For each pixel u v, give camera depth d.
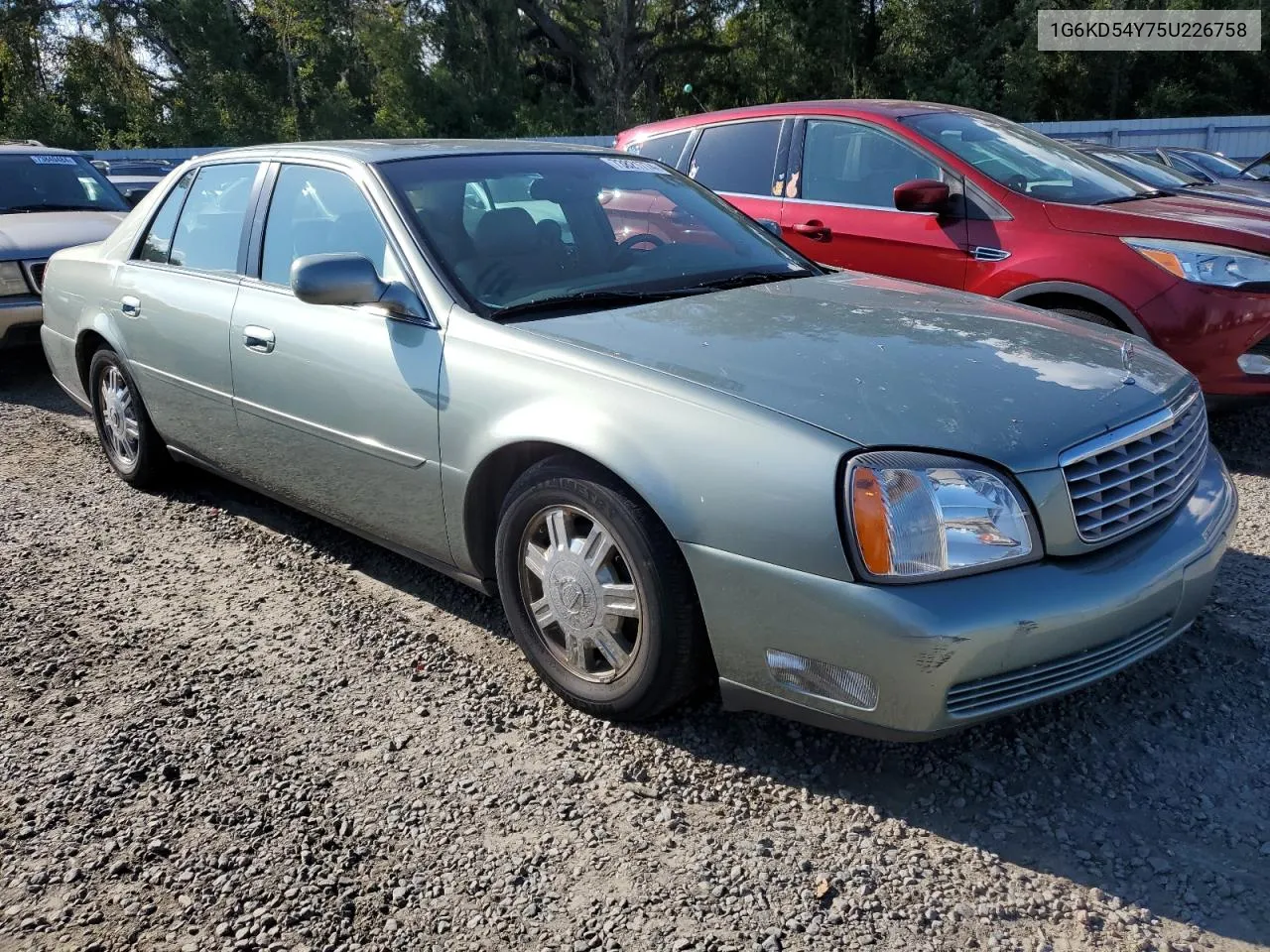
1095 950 2.18
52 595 3.96
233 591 3.97
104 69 36.53
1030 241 5.36
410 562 4.20
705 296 3.49
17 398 7.15
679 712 3.07
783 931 2.24
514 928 2.27
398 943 2.24
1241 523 4.43
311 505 3.98
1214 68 38.78
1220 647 3.37
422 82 34.75
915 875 2.41
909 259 5.79
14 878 2.45
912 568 2.39
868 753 2.86
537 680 3.28
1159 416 2.82
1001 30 37.56
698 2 41.09
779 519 2.48
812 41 38.66
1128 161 7.24
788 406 2.60
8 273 7.22
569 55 41.19
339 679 3.30
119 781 2.79
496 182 3.83
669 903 2.33
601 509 2.82
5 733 3.04
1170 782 2.72
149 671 3.37
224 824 2.62
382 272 3.52
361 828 2.60
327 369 3.58
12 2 35.09
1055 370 2.88
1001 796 2.68
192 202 4.59
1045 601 2.44
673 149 7.13
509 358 3.07
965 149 5.79
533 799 2.70
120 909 2.34
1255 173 11.61
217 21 35.31
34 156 9.08
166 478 5.07
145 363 4.63
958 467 2.46
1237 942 2.20
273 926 2.29
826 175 6.26
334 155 3.89
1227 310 4.86
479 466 3.12
